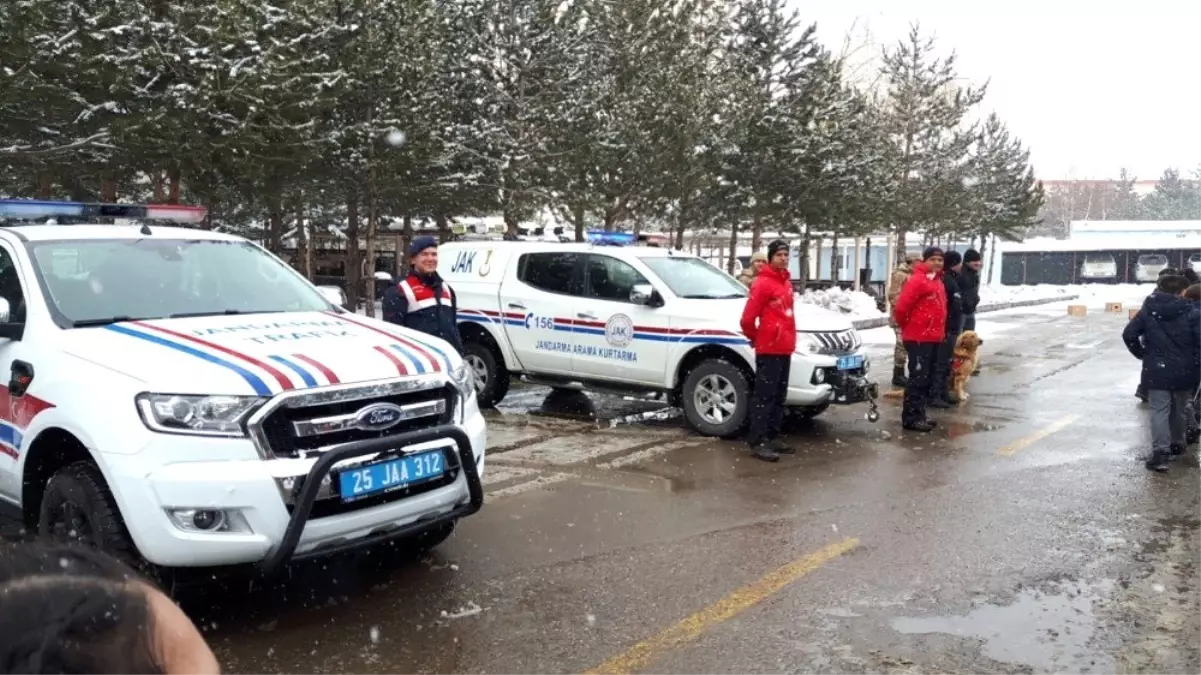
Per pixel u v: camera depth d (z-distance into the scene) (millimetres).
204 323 4559
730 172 21953
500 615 4324
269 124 11852
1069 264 45594
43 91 10852
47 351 4301
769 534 5594
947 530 5676
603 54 17875
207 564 3785
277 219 18188
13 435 4410
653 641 4035
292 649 3947
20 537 925
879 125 27453
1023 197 35438
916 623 4234
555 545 5375
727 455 7875
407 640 4043
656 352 8891
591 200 18328
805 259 26203
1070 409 10438
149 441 3758
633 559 5121
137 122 11117
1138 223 48969
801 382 8414
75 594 840
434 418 4434
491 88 17188
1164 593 4621
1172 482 6934
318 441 3963
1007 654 3910
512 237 17406
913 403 9023
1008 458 7789
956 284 10305
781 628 4176
